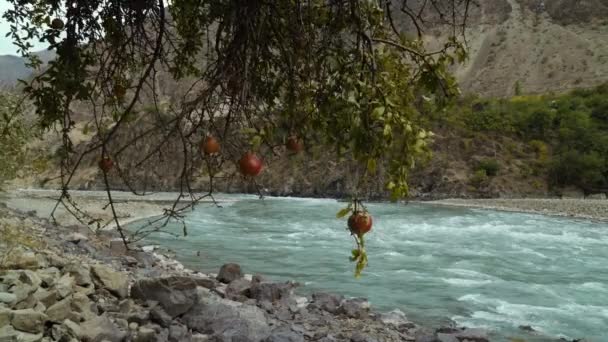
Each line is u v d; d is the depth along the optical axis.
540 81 93.12
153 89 2.51
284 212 33.16
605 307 11.95
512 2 117.44
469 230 25.70
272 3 2.27
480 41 110.75
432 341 8.57
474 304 12.08
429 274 15.20
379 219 30.19
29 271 7.00
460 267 16.38
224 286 11.24
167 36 3.04
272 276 14.48
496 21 114.44
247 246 19.61
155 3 2.77
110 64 2.86
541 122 51.69
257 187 2.10
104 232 17.20
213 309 7.88
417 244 20.95
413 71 2.27
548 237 23.53
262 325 7.71
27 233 11.91
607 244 21.58
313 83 2.30
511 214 34.06
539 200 41.69
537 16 110.75
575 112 52.56
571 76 90.88
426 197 46.44
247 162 2.03
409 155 1.79
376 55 2.19
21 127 6.34
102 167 2.21
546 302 12.34
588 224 28.88
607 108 53.53
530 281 14.52
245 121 2.10
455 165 48.47
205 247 19.11
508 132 51.94
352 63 2.00
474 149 49.59
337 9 2.25
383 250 19.38
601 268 16.48
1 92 7.30
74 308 6.70
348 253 18.27
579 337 9.85
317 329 8.74
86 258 11.74
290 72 2.34
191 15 3.14
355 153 1.83
